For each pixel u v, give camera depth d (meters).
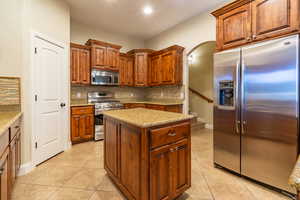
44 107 2.61
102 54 4.05
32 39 2.35
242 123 2.05
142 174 1.42
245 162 2.06
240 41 2.07
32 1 2.35
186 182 1.71
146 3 3.18
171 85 4.44
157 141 1.44
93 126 3.72
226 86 2.22
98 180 2.08
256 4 1.90
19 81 2.19
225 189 1.89
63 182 2.02
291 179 0.60
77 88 4.16
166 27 4.38
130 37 5.15
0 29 2.07
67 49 3.11
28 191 1.83
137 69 4.74
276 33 1.76
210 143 3.59
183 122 1.69
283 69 1.70
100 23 4.14
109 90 4.74
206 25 3.47
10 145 1.55
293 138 1.67
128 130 1.61
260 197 1.75
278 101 1.75
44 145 2.61
